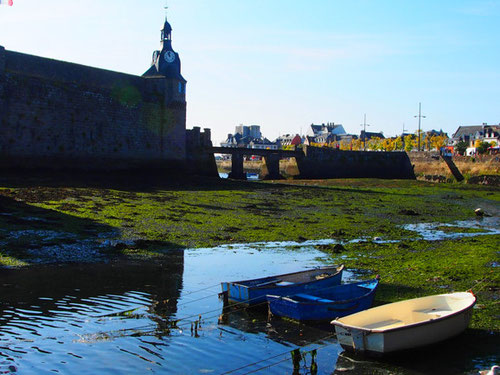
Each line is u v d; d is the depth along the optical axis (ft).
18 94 158.71
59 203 112.37
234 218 112.88
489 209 153.17
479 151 412.98
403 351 40.42
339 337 41.91
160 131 211.20
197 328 47.37
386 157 308.40
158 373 37.81
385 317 44.27
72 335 44.47
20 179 148.87
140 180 178.50
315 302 48.65
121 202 122.93
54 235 84.23
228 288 54.75
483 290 58.29
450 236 101.60
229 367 39.17
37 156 164.76
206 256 77.87
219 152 244.42
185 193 151.12
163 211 115.14
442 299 47.60
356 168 299.58
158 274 66.08
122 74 197.16
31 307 51.11
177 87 216.33
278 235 96.78
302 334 46.37
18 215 96.22
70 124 175.01
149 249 80.64
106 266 69.10
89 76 183.32
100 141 185.98
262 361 40.37
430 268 68.85
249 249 83.92
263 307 53.26
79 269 66.85
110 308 52.03
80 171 178.70
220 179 208.23
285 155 277.23
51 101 168.35
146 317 49.80
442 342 42.57
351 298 53.78
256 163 414.62
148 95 206.69
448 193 200.95
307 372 38.42
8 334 43.96
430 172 294.66
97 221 97.91
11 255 71.31
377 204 153.58
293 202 147.84
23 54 162.40
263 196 157.99
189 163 232.94
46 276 62.75
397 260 75.72
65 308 51.37
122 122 194.59
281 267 71.82
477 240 94.07
